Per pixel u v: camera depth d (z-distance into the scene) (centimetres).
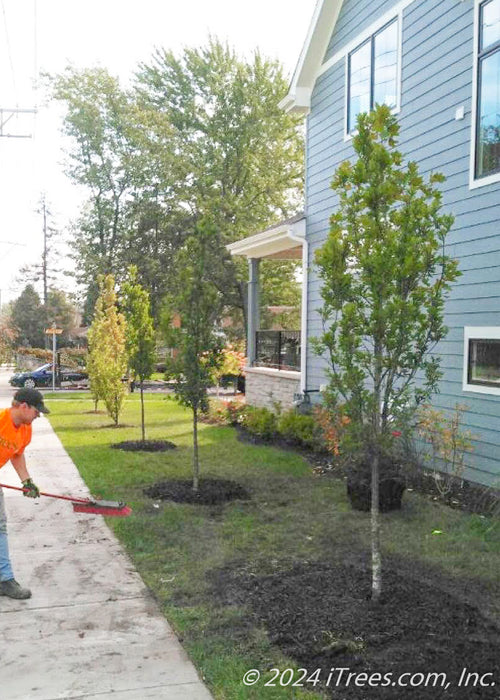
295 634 411
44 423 1555
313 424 1093
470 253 832
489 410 799
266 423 1237
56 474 936
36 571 548
